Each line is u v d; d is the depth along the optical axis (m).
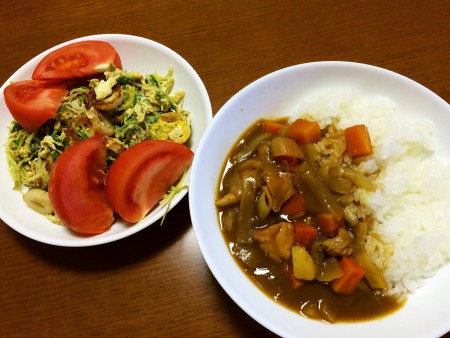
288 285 0.21
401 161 0.24
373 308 0.21
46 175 0.26
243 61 0.30
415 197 0.23
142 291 0.23
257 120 0.25
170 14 0.32
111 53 0.28
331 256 0.22
